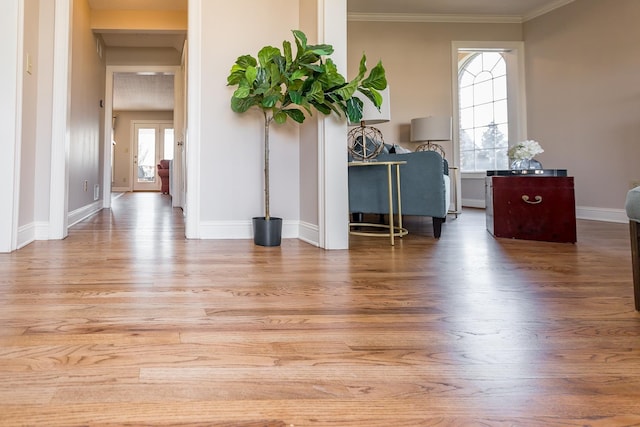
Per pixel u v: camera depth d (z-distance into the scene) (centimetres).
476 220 399
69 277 153
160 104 1010
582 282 150
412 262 189
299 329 99
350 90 208
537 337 95
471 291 137
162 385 70
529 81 483
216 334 95
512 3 456
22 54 211
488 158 557
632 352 86
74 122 336
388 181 256
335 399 66
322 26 226
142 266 176
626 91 382
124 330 97
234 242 251
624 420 60
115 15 429
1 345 87
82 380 71
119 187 1106
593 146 410
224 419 60
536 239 259
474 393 69
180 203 557
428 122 458
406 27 497
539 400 66
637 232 114
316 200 241
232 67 240
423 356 84
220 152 265
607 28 397
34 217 247
